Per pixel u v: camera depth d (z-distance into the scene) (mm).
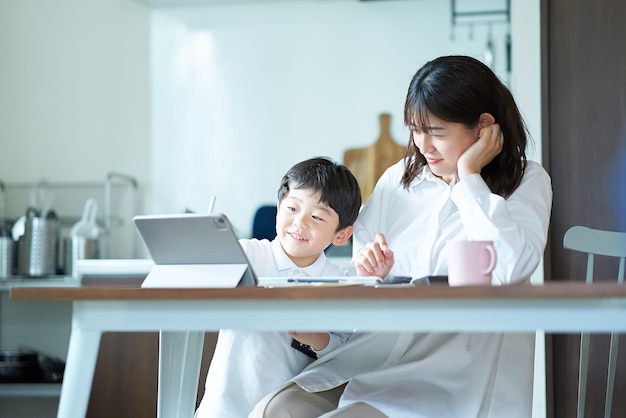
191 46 4258
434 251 1711
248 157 4195
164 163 4246
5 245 3617
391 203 1830
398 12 4109
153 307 1218
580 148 2879
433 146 1631
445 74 1594
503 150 1645
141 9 4289
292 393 1572
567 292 1091
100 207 4172
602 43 2879
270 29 4211
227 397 1658
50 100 4297
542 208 1619
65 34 4309
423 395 1522
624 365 2719
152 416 2965
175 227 1353
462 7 4031
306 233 1680
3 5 4340
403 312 1146
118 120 4266
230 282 1344
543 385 2799
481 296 1106
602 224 2844
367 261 1564
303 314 1173
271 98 4191
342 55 4145
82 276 3049
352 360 1640
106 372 2994
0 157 4293
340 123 4129
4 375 3439
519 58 2936
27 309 3916
